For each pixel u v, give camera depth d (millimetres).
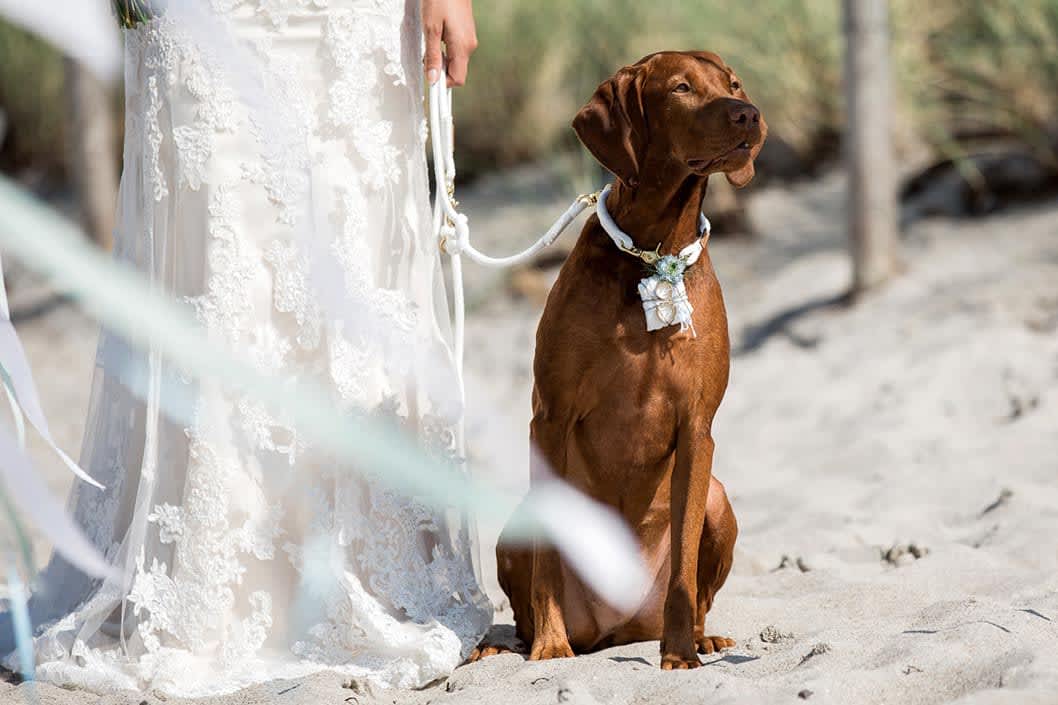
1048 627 3973
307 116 4387
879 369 9055
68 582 4555
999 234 11039
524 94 15203
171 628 4215
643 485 4336
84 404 10836
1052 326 9109
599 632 4449
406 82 4645
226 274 4301
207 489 4223
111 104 16297
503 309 12445
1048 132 11531
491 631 4684
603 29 14375
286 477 4312
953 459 7176
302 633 4324
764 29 13492
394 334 4551
